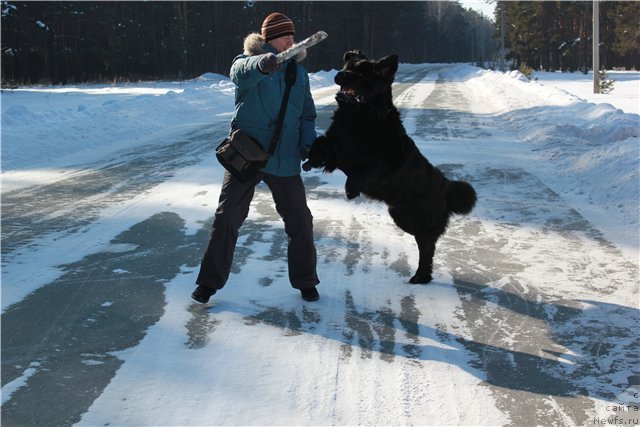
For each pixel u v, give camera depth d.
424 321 4.18
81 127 13.13
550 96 19.33
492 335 3.96
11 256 5.56
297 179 4.40
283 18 4.20
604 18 72.44
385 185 4.42
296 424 2.97
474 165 9.64
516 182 8.48
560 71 74.38
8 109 13.98
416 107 19.38
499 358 3.66
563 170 9.08
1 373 3.48
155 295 4.64
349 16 64.19
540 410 3.10
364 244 5.89
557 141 11.41
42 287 4.81
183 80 50.34
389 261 5.41
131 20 51.53
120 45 49.34
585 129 12.16
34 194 8.01
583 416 3.04
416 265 5.31
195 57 58.34
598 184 7.91
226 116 17.58
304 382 3.36
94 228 6.44
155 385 3.34
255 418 3.02
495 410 3.10
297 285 4.49
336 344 3.83
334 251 5.68
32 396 3.24
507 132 13.48
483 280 4.95
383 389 3.29
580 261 5.37
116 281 4.93
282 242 5.93
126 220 6.73
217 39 59.66
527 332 4.00
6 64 41.78
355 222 6.67
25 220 6.76
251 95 4.22
